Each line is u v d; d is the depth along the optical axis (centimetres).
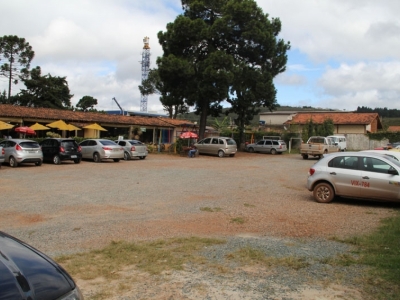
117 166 2253
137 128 4031
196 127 4469
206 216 928
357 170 1092
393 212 990
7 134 3209
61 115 3359
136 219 886
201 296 452
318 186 1138
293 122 5653
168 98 3812
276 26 3988
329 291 466
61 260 580
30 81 5222
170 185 1483
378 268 547
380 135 4869
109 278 509
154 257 597
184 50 3703
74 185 1427
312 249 652
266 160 3069
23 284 243
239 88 3772
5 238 317
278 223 858
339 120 5412
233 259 592
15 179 1573
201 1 3638
